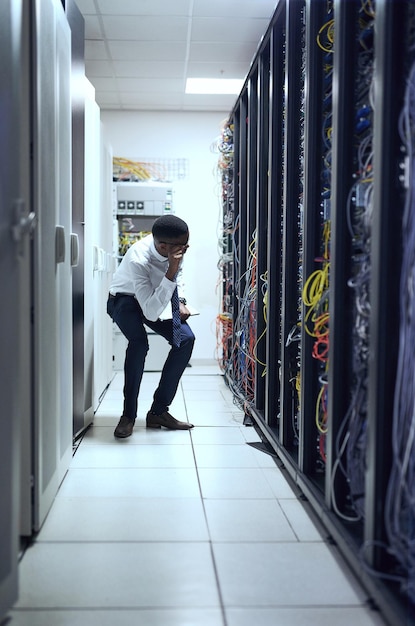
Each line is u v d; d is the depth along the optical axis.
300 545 1.86
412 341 1.33
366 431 1.66
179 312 3.30
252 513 2.13
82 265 3.12
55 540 1.88
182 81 5.75
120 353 5.83
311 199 2.26
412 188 1.31
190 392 4.75
